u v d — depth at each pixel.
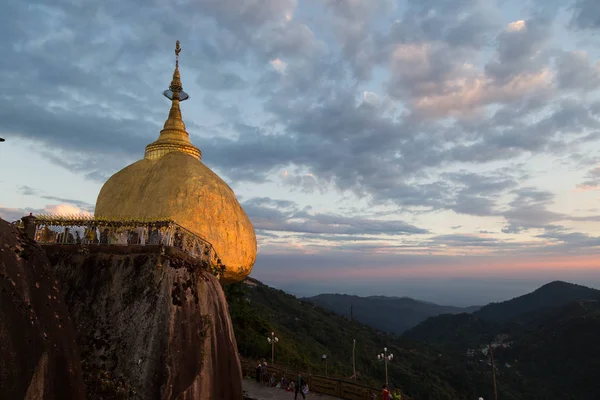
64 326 10.03
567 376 116.44
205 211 19.00
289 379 29.17
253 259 20.80
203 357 14.46
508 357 143.12
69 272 14.33
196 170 20.17
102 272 14.21
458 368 123.12
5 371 7.80
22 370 8.20
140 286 13.78
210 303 16.70
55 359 9.23
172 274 14.18
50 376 8.95
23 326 8.59
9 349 8.05
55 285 10.52
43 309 9.52
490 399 106.38
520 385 119.75
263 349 44.59
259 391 27.30
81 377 10.09
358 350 94.19
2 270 8.81
